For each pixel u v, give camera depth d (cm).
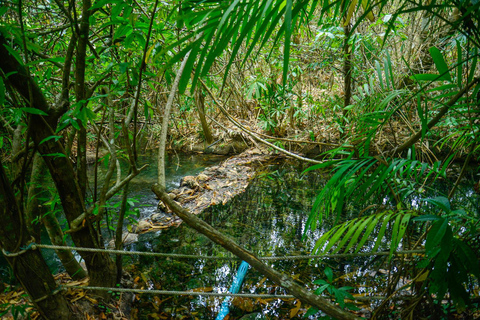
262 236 256
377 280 194
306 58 419
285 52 48
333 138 458
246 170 417
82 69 127
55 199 155
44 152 132
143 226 270
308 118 471
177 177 396
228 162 444
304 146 462
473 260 81
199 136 519
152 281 201
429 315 123
